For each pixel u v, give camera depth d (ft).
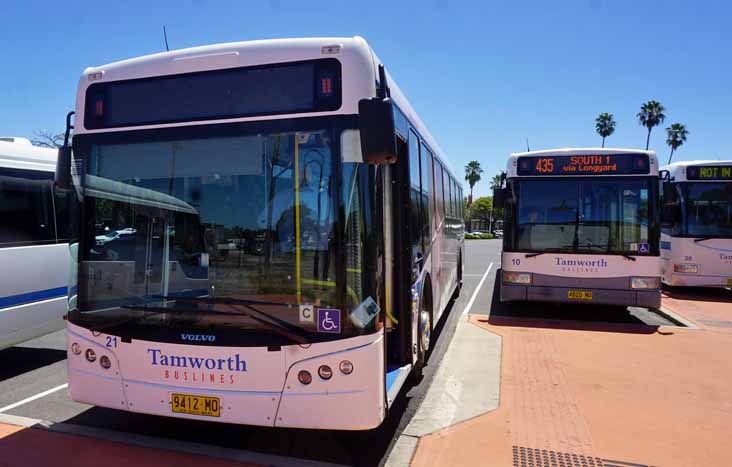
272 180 11.98
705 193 39.32
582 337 26.35
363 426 11.27
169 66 12.78
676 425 15.31
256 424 11.57
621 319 31.76
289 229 11.76
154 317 12.34
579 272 29.27
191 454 13.23
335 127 11.67
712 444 14.07
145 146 12.87
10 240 20.30
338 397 11.28
